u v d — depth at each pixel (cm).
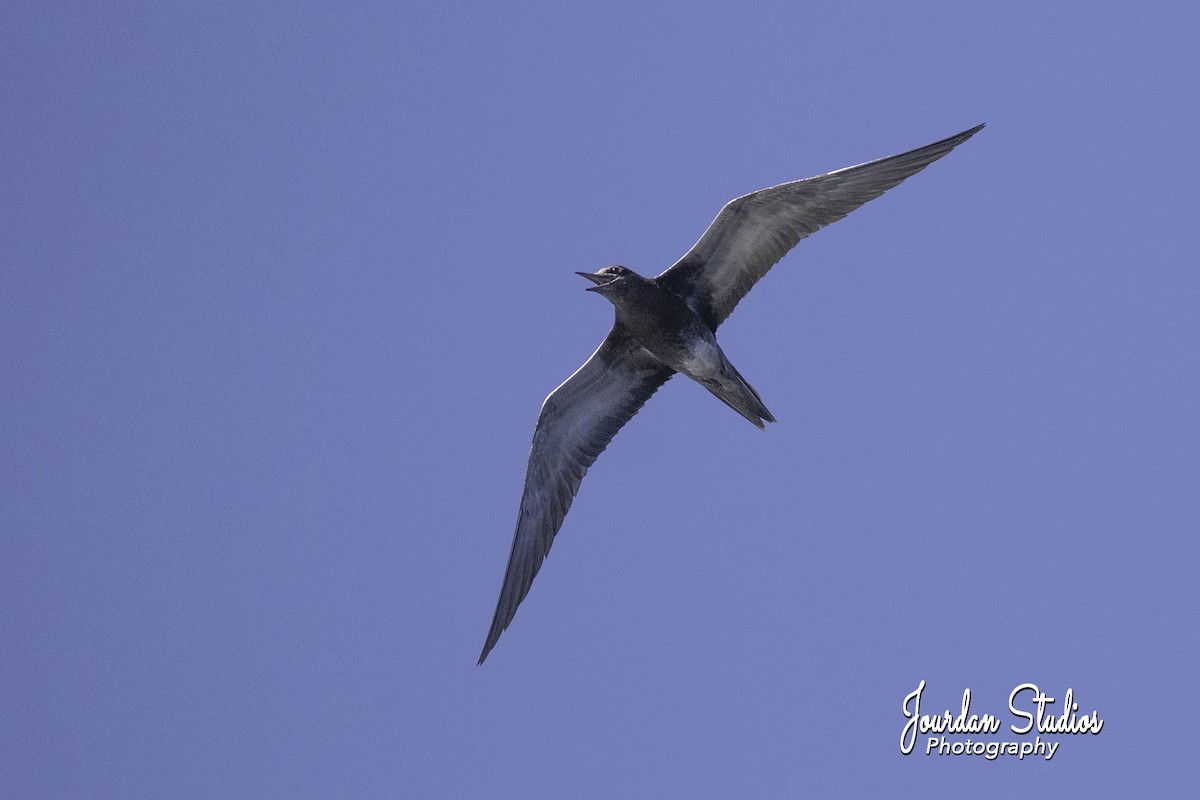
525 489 1820
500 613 1767
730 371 1725
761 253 1689
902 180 1593
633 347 1792
